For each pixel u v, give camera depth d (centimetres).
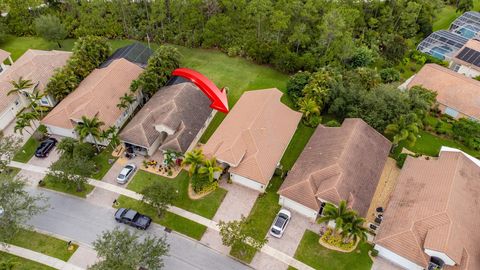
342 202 4678
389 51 8700
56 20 8556
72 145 5975
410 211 5075
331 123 6612
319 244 5100
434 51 9094
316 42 8275
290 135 6275
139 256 4122
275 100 6569
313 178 5425
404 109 6309
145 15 9312
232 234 4784
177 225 5319
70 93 6938
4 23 9231
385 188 5825
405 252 4703
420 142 6631
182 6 8531
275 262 4925
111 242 4312
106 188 5781
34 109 6569
